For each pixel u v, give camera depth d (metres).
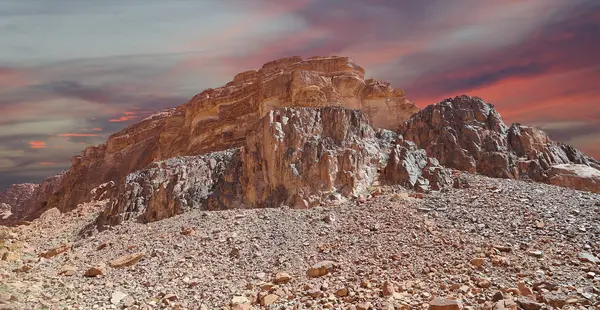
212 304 9.66
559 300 8.05
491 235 11.85
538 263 9.96
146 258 13.16
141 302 10.09
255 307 9.22
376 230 12.90
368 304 8.55
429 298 8.70
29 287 11.45
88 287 11.30
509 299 8.15
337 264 10.87
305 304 9.03
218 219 15.63
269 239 13.32
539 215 12.88
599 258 10.03
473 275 9.64
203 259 12.49
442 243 11.51
